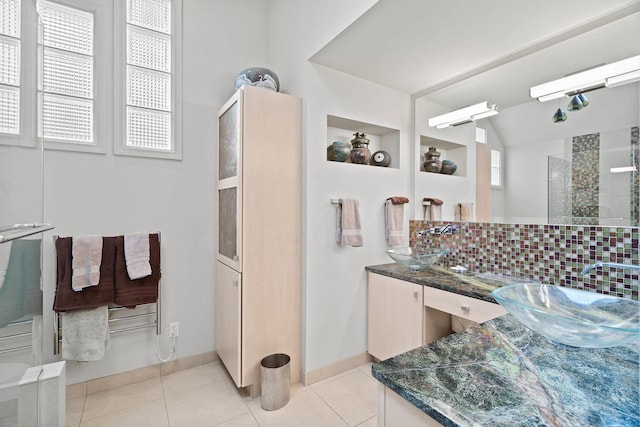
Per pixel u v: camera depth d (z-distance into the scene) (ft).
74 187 6.39
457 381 2.46
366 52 6.52
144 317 7.12
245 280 6.31
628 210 4.88
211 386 6.85
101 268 6.29
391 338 7.19
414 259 6.68
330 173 7.29
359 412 5.97
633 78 4.86
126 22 6.96
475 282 6.18
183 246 7.61
